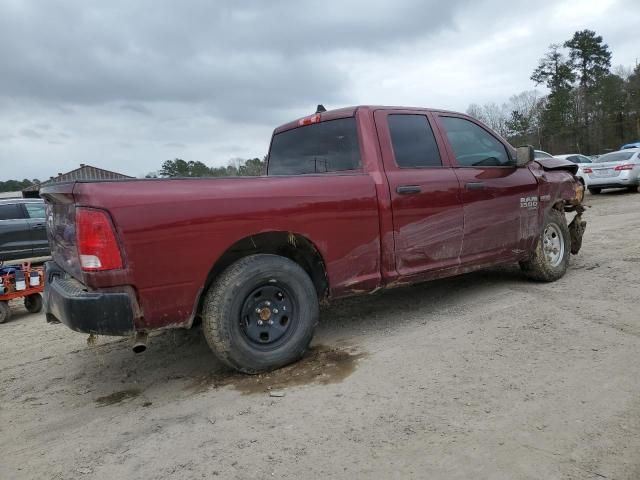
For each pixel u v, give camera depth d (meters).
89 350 4.51
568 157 21.27
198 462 2.46
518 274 5.89
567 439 2.44
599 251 6.98
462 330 4.10
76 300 2.88
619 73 68.75
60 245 3.49
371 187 3.90
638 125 60.31
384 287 4.09
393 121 4.26
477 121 4.98
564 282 5.41
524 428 2.56
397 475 2.25
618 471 2.18
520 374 3.18
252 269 3.31
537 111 63.31
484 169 4.76
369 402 2.95
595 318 4.12
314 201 3.58
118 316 2.90
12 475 2.49
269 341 3.46
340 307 5.09
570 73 60.34
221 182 3.28
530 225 5.15
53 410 3.26
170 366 3.87
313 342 4.09
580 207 6.11
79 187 2.86
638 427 2.51
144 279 2.97
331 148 4.34
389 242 4.00
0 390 3.71
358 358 3.66
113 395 3.42
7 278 6.54
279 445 2.56
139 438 2.76
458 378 3.19
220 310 3.23
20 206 11.91
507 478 2.17
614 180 16.52
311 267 3.86
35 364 4.29
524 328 4.02
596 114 61.75
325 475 2.28
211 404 3.10
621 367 3.19
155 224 2.98
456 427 2.61
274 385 3.29
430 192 4.24
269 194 3.40
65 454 2.66
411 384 3.15
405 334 4.12
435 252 4.32
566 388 2.96
